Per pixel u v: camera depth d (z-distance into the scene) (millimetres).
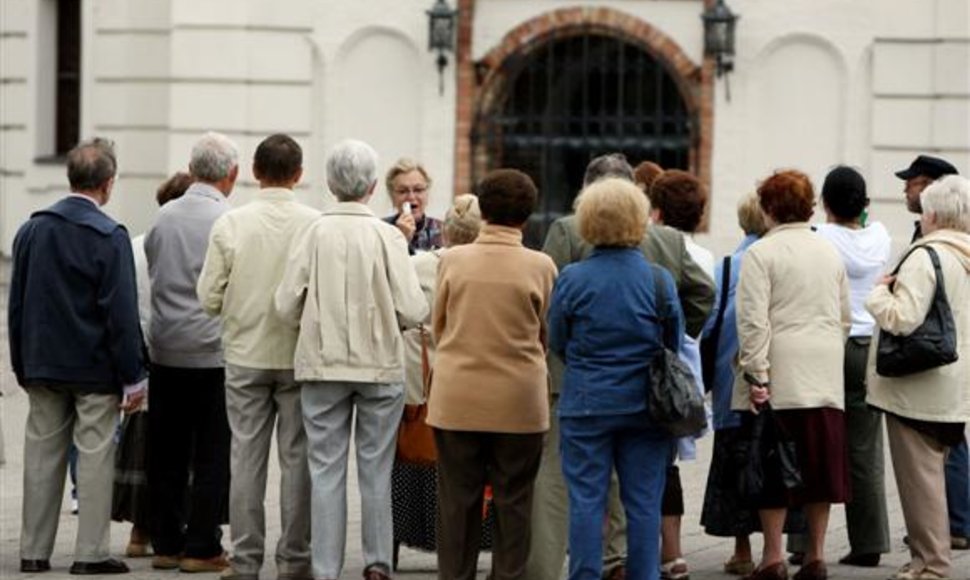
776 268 14625
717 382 15148
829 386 14617
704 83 29344
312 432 14102
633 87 29688
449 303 13602
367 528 14102
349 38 29969
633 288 13195
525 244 29984
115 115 32125
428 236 16281
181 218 15164
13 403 24109
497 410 13438
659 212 14906
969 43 28594
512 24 29719
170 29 31125
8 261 33500
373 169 14234
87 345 14727
